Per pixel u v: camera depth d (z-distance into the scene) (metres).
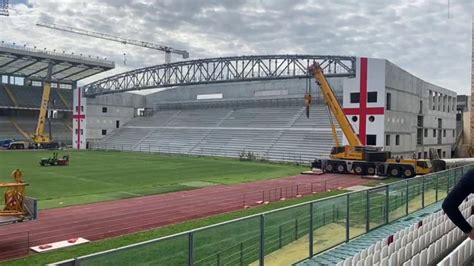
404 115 56.94
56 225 19.55
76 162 53.19
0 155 63.34
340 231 13.79
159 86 74.69
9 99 94.75
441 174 21.94
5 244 16.27
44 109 82.69
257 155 61.91
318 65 45.84
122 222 20.39
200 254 10.39
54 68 95.06
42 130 81.69
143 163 52.72
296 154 59.66
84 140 86.88
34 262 14.12
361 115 52.44
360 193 14.84
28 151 73.94
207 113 85.12
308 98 48.09
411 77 59.25
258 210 23.42
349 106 53.50
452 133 77.56
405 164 40.56
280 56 61.31
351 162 43.28
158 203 25.56
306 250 12.62
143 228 19.28
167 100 94.62
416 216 17.80
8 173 40.12
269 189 31.88
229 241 10.96
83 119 87.44
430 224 13.96
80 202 25.56
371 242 13.75
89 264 8.22
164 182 35.28
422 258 9.96
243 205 25.23
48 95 83.81
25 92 99.69
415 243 11.80
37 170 43.16
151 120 91.06
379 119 50.91
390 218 16.69
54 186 32.28
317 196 28.55
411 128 59.47
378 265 9.18
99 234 18.08
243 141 69.31
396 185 17.22
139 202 25.83
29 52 81.94
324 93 45.53
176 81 72.19
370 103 51.69
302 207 12.54
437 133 70.31
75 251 15.39
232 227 11.01
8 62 88.00
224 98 84.50
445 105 74.31
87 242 16.67
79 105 88.38
